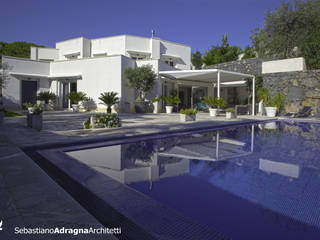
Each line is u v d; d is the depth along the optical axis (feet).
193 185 8.63
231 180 9.21
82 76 54.54
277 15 55.16
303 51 53.06
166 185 8.61
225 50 104.78
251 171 10.53
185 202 7.08
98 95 52.80
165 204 6.91
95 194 7.08
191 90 73.20
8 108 52.54
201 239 4.98
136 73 49.06
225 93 73.82
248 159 12.89
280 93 50.67
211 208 6.68
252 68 58.03
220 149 15.83
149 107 54.49
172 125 27.14
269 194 7.84
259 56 62.90
